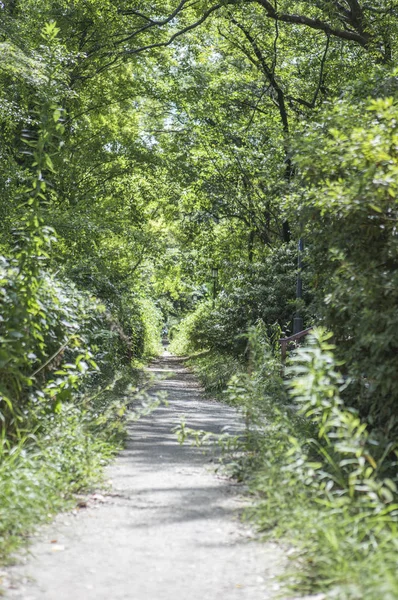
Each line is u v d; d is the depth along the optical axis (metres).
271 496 6.59
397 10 22.78
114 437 10.34
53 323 8.98
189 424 13.65
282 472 7.01
